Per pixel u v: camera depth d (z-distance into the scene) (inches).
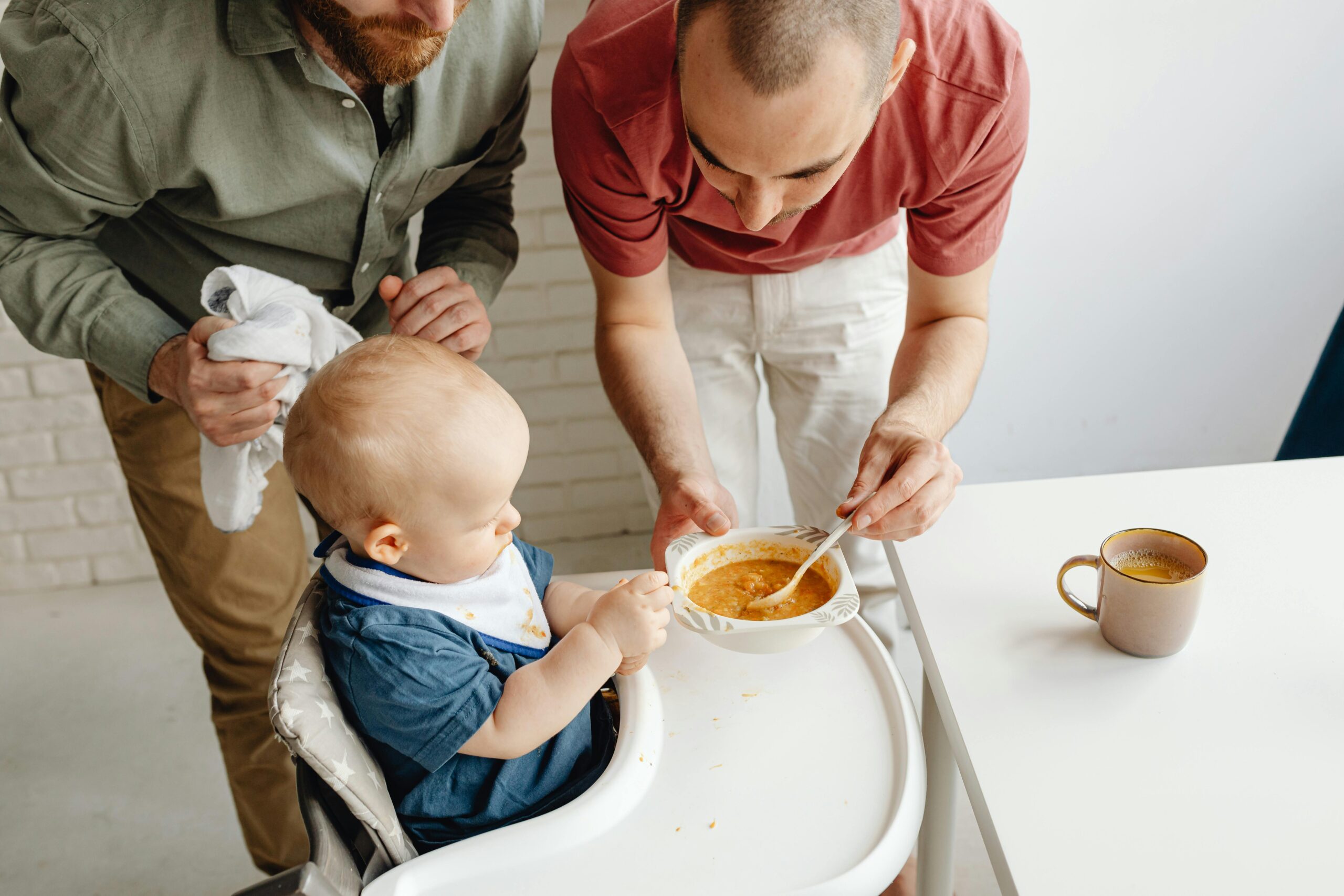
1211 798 33.3
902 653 87.5
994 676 38.7
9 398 92.2
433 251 60.5
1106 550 40.7
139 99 44.6
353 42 43.8
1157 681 38.0
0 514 97.9
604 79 47.2
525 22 54.1
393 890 32.4
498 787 36.5
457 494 34.9
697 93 36.7
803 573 42.8
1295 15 75.7
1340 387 72.7
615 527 105.3
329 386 35.0
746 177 39.2
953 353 53.8
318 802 33.6
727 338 67.7
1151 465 96.0
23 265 49.2
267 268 55.1
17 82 44.5
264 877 71.6
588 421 98.9
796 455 73.6
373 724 35.2
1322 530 45.1
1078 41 76.6
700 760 37.5
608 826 34.9
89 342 49.4
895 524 44.5
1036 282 86.7
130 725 86.1
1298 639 39.3
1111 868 31.3
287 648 35.2
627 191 51.3
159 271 55.7
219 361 43.3
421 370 35.2
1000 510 48.0
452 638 35.8
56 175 46.7
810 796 36.0
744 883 32.9
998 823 32.9
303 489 36.1
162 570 63.5
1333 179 82.1
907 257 67.3
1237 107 79.4
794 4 34.4
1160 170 81.9
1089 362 90.4
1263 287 87.0
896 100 47.3
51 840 75.8
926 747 46.1
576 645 36.2
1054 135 80.2
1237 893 30.4
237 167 48.5
